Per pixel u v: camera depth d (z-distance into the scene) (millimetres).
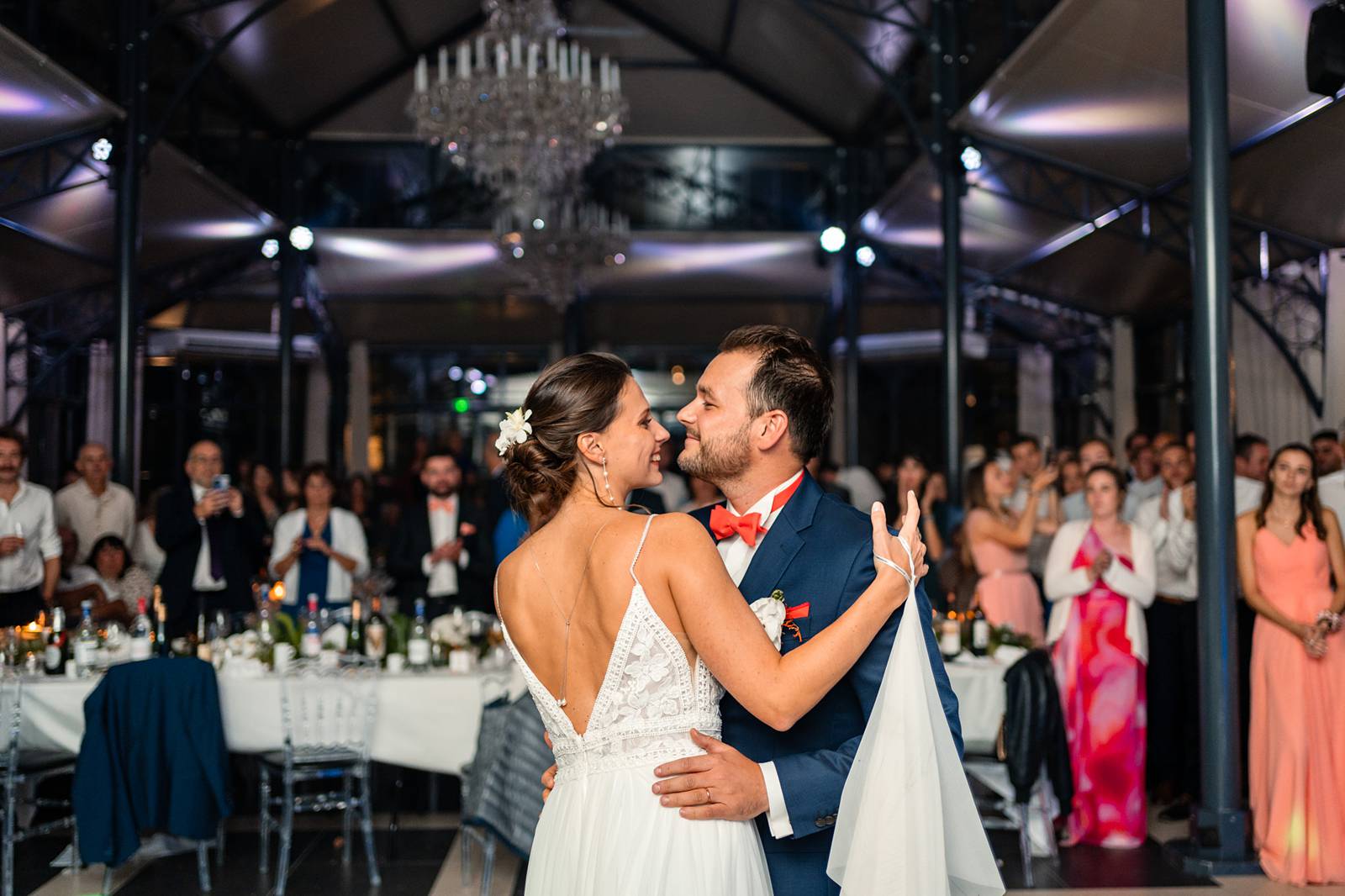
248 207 10438
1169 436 6586
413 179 12352
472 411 13742
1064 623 4832
